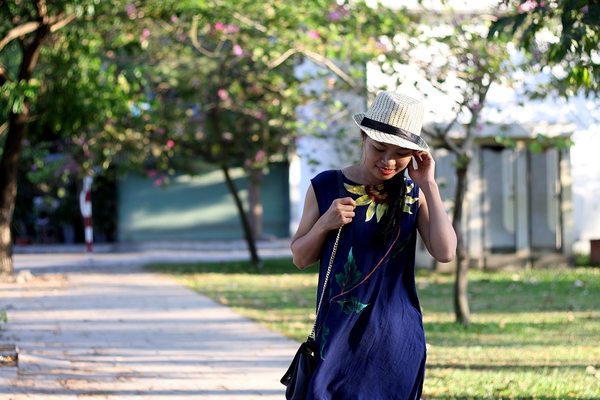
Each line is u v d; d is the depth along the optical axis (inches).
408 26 445.1
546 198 717.3
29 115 659.4
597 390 262.4
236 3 537.3
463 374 291.4
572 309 471.8
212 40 616.4
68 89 618.8
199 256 928.3
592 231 778.8
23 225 1175.6
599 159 749.9
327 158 832.9
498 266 712.4
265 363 317.1
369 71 514.9
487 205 709.9
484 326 408.2
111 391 271.6
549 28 371.2
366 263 146.9
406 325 148.1
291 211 1139.9
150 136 748.0
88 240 840.3
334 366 145.7
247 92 727.1
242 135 764.6
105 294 547.8
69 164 937.5
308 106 681.6
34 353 335.3
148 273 713.0
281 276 689.6
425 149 141.8
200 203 1181.7
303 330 393.1
